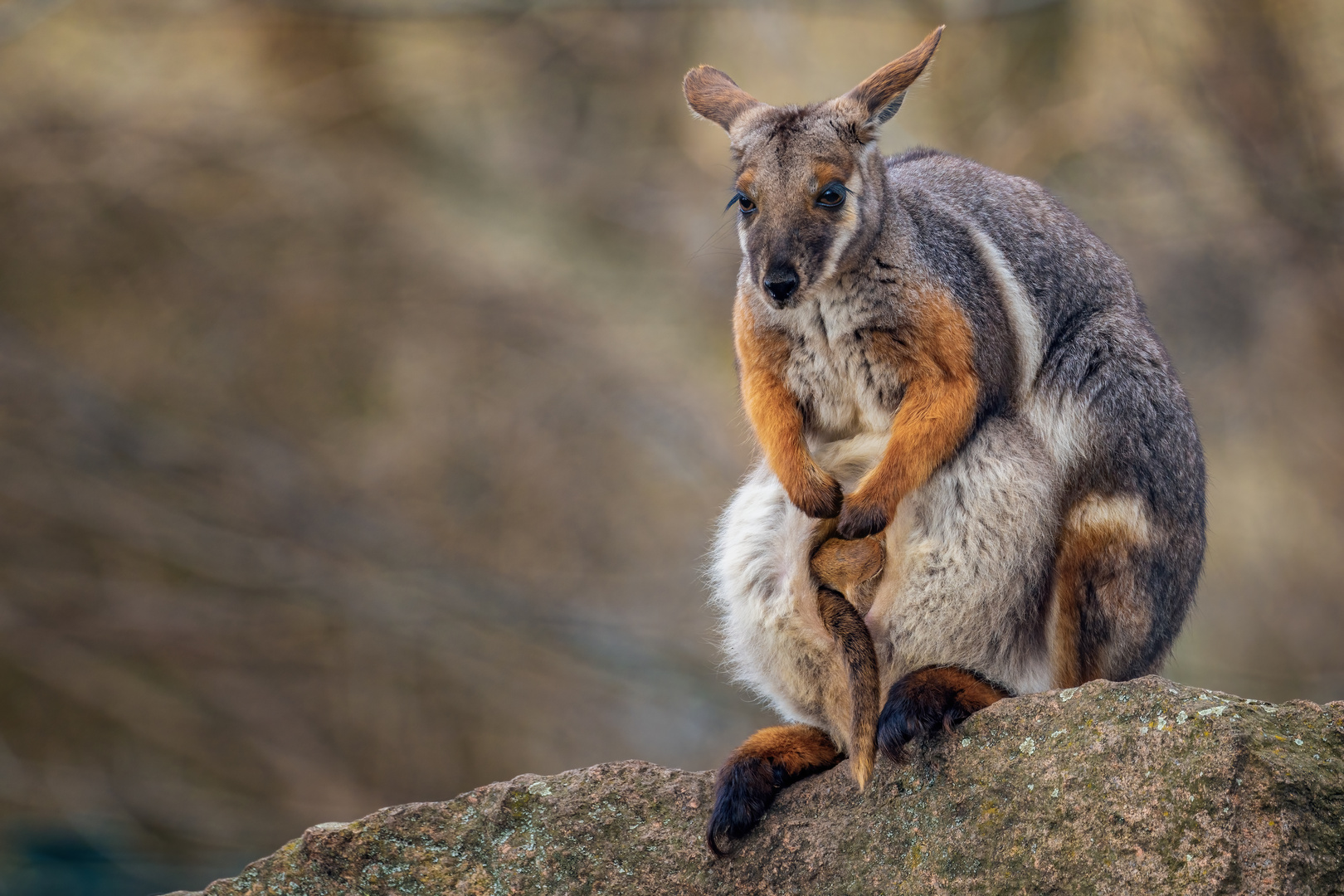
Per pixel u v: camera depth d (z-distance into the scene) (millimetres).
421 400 67688
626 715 63062
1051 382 21781
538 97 75750
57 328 65125
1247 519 60375
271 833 58469
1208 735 14773
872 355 20953
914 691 17859
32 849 56031
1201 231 62219
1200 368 61562
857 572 20391
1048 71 66875
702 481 65625
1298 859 13859
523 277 71312
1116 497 20875
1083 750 15609
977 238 22406
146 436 63188
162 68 71000
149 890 55000
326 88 73000
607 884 17906
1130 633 20516
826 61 70125
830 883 16922
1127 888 14547
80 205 66750
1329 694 53344
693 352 69375
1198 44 63688
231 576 61781
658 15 74250
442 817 18516
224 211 69500
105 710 60281
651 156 74500
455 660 64438
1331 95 62562
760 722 60750
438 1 69000
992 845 15773
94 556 62938
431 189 73750
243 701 61781
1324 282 61844
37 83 67812
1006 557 20344
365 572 61781
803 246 20641
